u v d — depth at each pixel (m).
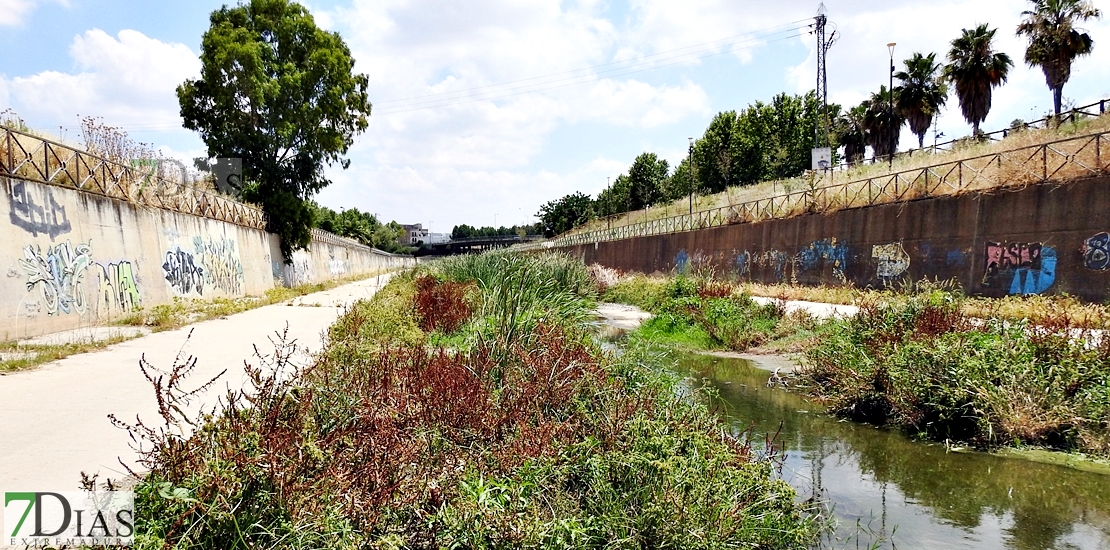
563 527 3.28
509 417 4.73
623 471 3.91
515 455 4.11
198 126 23.80
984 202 14.69
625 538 3.40
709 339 12.51
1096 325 8.53
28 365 7.67
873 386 7.11
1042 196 13.27
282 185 25.88
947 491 4.97
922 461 5.67
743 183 48.41
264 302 18.84
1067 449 5.78
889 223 17.66
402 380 4.99
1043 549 3.98
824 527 4.22
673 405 5.66
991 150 19.52
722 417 6.95
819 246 20.61
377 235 79.88
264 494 2.79
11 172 10.33
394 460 3.48
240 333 11.24
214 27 22.88
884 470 5.45
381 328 8.45
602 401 5.33
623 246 38.19
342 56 25.48
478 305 10.55
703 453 4.36
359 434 3.60
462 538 3.10
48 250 11.02
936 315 8.45
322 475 3.08
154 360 8.18
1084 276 12.23
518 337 6.62
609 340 12.11
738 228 25.70
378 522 3.04
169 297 15.96
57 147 12.79
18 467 3.99
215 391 6.27
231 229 21.50
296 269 30.11
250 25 24.09
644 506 3.60
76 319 11.69
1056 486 5.03
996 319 7.89
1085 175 12.60
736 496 3.92
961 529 4.29
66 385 6.58
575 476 4.04
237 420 3.35
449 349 8.02
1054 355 6.64
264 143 24.00
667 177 64.12
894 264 17.34
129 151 15.98
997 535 4.20
